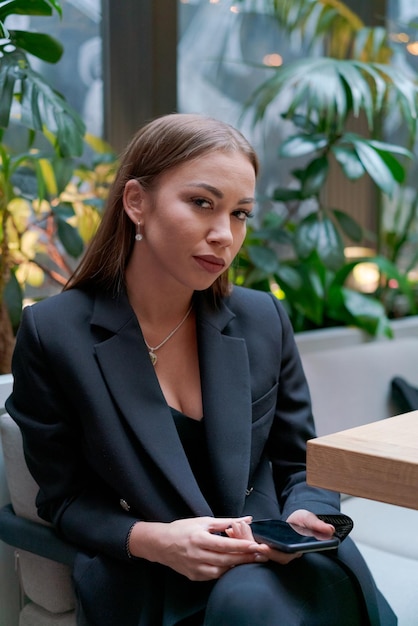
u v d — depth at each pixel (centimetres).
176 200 154
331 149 290
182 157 155
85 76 301
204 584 153
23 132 280
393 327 318
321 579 143
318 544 137
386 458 122
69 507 160
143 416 156
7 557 190
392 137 393
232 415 164
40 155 239
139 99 315
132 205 162
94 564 156
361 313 300
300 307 293
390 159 297
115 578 154
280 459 179
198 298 172
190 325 171
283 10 318
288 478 175
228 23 336
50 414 159
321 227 293
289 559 140
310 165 296
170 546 143
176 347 169
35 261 251
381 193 363
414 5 397
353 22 327
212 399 163
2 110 211
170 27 318
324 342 288
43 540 169
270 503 169
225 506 158
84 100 302
